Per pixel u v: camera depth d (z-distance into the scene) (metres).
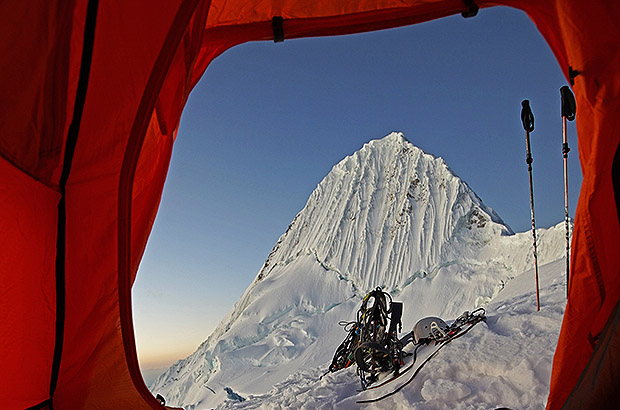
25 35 2.86
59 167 3.00
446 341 6.61
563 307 6.73
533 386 5.12
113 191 3.19
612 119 3.42
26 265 2.98
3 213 2.89
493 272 58.75
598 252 3.55
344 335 46.72
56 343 3.12
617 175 3.49
